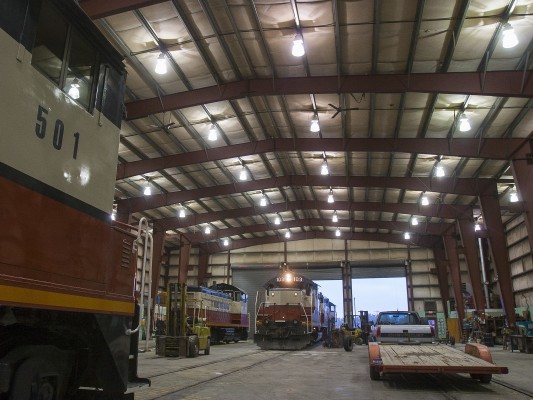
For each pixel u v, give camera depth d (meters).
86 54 4.44
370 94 18.33
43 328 4.12
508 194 28.30
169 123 20.84
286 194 32.78
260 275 44.47
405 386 10.00
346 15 14.07
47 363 3.95
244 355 19.59
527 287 30.17
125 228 5.16
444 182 26.70
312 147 22.97
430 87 16.47
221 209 35.38
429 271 41.28
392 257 42.28
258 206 34.81
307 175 28.72
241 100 19.53
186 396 8.41
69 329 4.28
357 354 20.59
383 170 26.81
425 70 16.64
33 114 3.55
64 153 3.93
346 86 17.28
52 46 3.90
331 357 18.66
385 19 14.14
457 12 13.60
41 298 3.48
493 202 25.97
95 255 4.33
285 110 20.45
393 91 16.84
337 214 37.84
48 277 3.60
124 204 30.16
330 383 10.42
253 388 9.52
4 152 3.21
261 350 23.75
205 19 14.55
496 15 13.54
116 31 14.88
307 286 27.80
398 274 43.38
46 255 3.60
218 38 15.47
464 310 35.16
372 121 20.77
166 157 24.39
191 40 15.43
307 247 44.16
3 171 3.18
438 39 14.86
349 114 20.28
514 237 32.09
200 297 24.67
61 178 3.87
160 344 18.30
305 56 16.48
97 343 4.64
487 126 20.05
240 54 16.62
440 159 24.11
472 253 31.11
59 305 3.69
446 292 39.47
